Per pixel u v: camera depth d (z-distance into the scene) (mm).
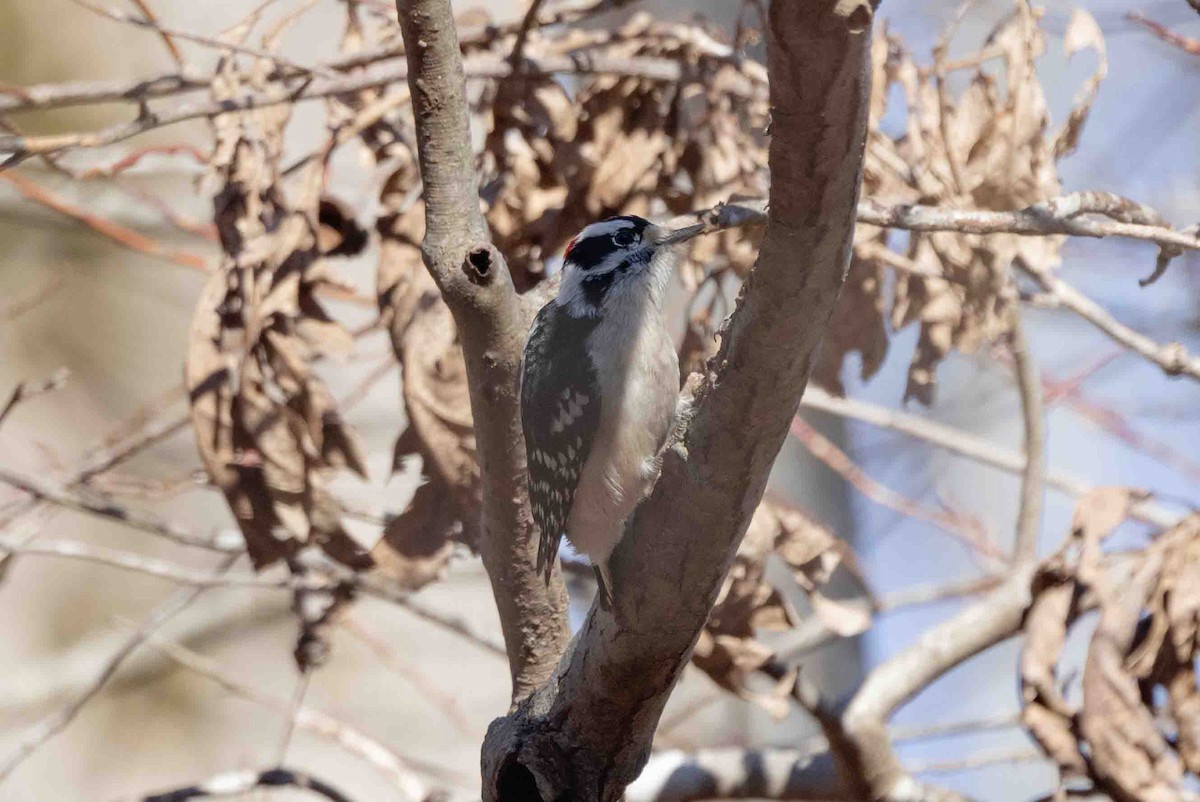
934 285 10773
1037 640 10344
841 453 15688
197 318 10242
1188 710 10016
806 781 11656
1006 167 10344
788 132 5793
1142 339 11156
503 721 8594
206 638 17922
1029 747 13148
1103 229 8398
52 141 9180
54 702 17578
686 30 11492
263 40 11109
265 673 17922
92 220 13594
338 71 11070
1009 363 15375
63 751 17375
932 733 12055
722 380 6754
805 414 18453
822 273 6270
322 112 17031
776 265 6258
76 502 11672
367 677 17828
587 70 11023
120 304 19344
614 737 8258
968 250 10461
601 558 7617
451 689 17859
